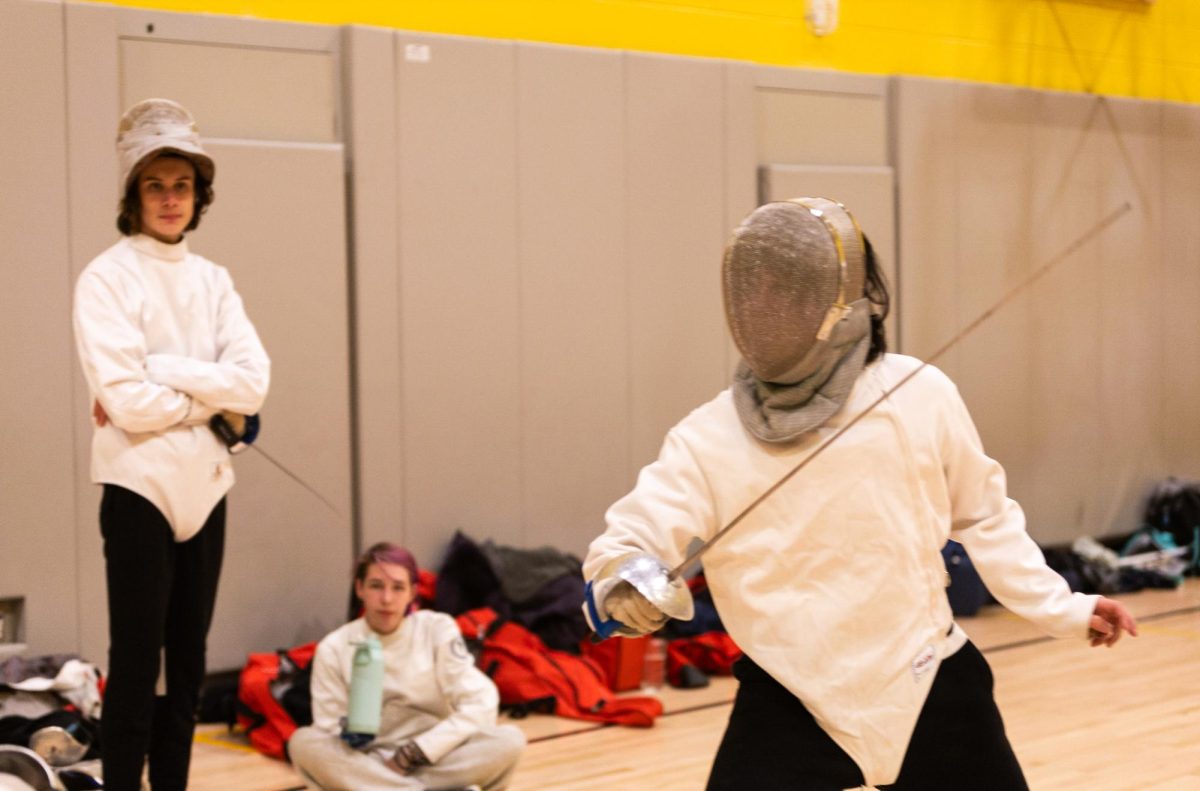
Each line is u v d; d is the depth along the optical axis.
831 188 6.42
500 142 5.47
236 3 5.04
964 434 1.88
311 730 3.61
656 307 5.89
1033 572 1.90
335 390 5.10
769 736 1.80
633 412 5.83
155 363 3.07
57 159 4.60
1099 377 7.48
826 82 6.51
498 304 5.48
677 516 1.80
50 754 3.85
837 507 1.79
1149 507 7.67
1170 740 4.10
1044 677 5.04
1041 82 7.40
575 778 3.88
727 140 6.09
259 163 4.94
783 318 1.77
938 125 6.80
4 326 4.52
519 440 5.54
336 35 5.19
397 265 5.25
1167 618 6.24
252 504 4.93
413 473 5.29
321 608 5.07
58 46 4.60
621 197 5.79
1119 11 7.72
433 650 3.66
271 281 4.97
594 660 5.00
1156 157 7.72
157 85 4.83
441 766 3.51
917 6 6.93
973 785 1.83
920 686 1.80
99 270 3.09
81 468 4.63
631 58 5.82
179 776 3.13
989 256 7.01
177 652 3.15
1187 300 7.89
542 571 5.19
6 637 4.56
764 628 1.80
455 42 5.36
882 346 1.91
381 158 5.20
